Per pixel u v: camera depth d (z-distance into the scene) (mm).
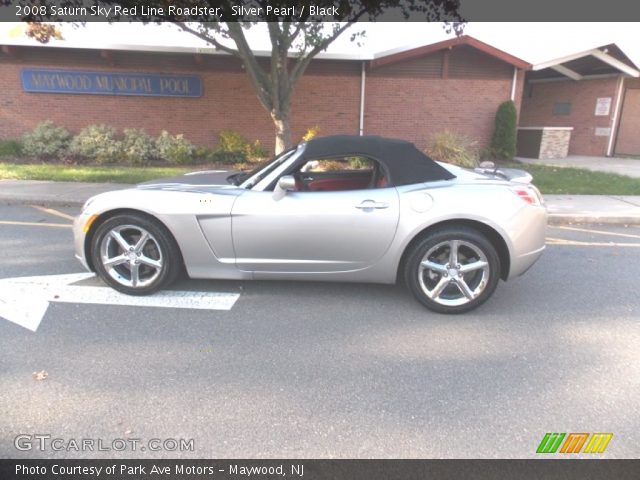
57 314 3711
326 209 3744
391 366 3051
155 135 13984
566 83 18297
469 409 2611
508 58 13953
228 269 3984
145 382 2812
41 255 5246
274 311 3867
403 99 14344
